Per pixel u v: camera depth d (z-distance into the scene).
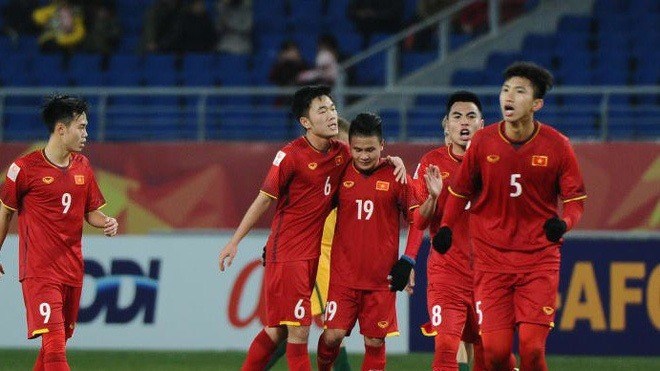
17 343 47.72
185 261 47.50
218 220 56.78
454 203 28.97
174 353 47.56
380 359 31.84
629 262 45.47
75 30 70.12
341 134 34.69
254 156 56.97
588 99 63.88
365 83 67.25
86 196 32.56
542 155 27.95
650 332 45.28
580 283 45.53
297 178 31.03
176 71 68.31
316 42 70.75
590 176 55.47
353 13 70.19
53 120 31.86
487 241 28.50
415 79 66.06
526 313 28.00
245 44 69.31
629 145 55.44
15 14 72.19
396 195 31.36
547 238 27.36
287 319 31.14
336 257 31.62
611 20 68.81
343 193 31.41
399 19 70.12
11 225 55.22
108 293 47.62
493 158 28.11
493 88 57.84
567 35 67.75
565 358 46.25
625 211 55.25
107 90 58.03
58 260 31.89
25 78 68.56
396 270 31.03
